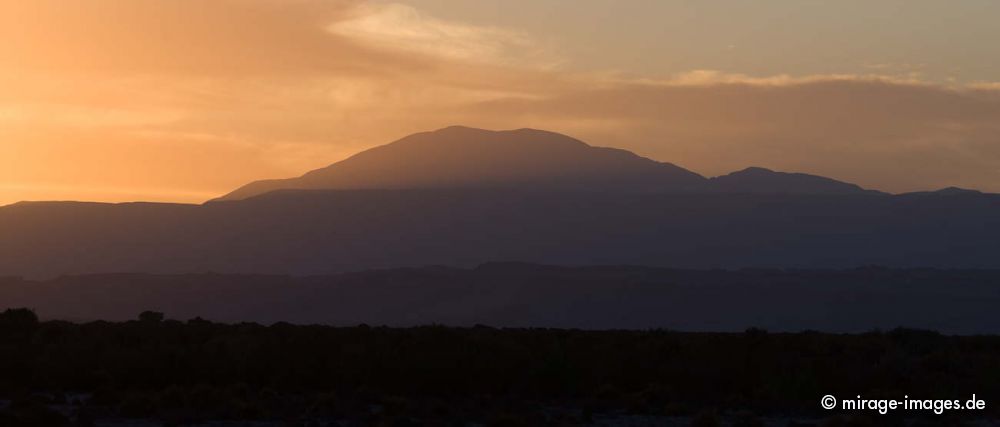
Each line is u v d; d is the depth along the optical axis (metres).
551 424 59.22
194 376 73.56
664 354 81.25
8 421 53.75
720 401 69.12
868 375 74.38
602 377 74.69
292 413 61.84
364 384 72.19
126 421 59.41
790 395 70.12
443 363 72.50
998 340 99.62
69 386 71.94
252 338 83.12
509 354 75.94
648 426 60.59
